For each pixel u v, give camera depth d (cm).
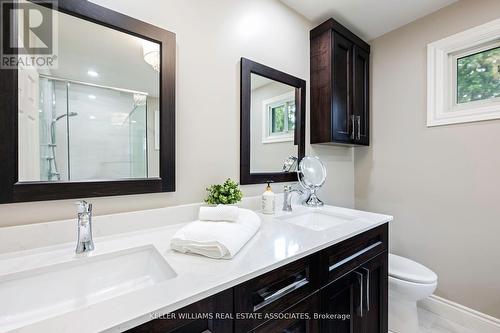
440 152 160
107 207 89
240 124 129
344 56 168
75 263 69
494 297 138
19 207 73
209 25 116
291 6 153
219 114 121
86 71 85
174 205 105
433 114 162
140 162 96
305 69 164
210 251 70
